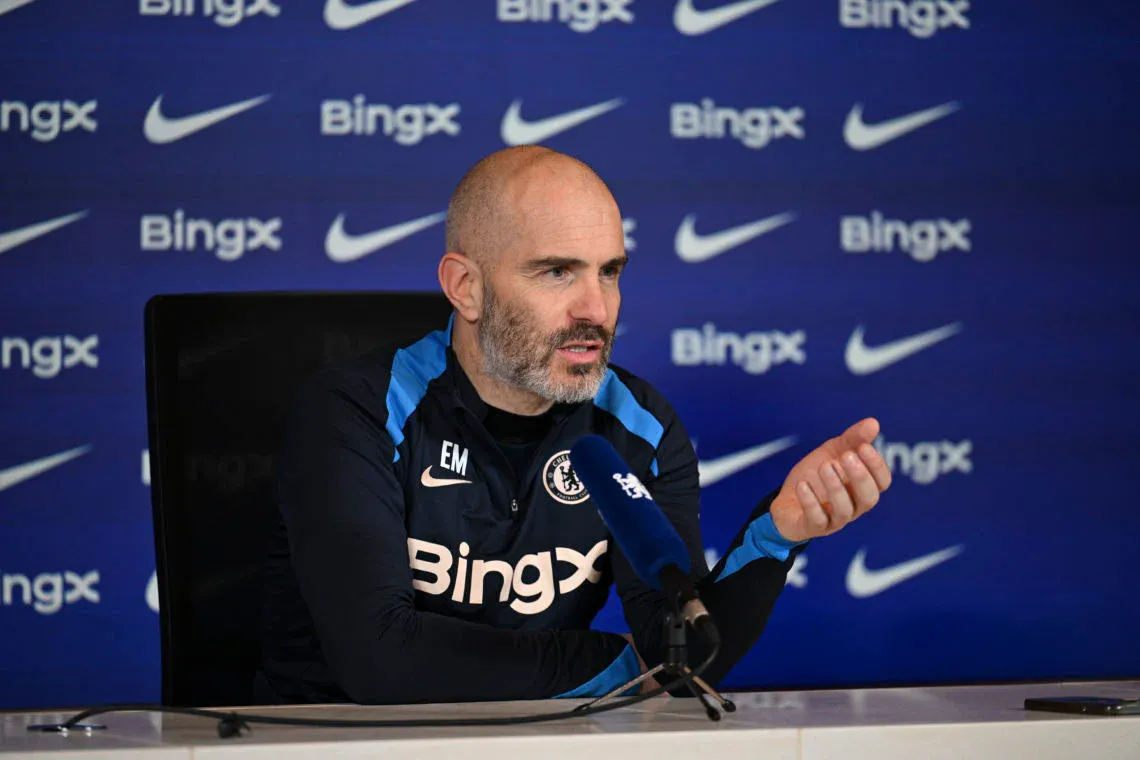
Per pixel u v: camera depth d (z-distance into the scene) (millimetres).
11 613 10906
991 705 4473
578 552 6605
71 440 11031
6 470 10938
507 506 6504
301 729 4004
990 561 11953
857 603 11812
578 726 3914
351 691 5551
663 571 4223
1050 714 4086
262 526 7070
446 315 7461
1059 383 12086
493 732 3828
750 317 11789
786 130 11867
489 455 6453
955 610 11891
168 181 11219
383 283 11445
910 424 11922
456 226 6301
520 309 6027
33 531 10953
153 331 7102
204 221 11258
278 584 6797
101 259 11125
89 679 10984
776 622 11719
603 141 11695
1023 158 12109
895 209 11961
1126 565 12094
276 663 6770
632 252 11672
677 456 6984
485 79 11586
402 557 5918
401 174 11484
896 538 11859
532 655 5301
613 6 11734
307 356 7242
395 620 5535
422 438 6402
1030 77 12133
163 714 4656
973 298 12023
